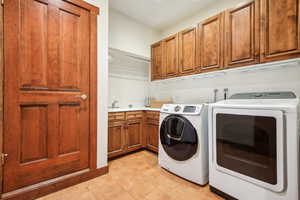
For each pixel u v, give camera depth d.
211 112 1.40
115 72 2.67
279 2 1.38
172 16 2.57
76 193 1.37
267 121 1.05
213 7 2.23
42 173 1.35
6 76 1.19
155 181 1.59
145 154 2.38
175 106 1.79
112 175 1.71
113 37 2.39
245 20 1.60
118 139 2.19
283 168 0.98
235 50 1.68
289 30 1.32
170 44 2.45
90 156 1.63
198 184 1.52
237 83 1.97
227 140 1.29
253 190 1.12
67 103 1.49
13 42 1.21
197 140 1.51
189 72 2.16
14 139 1.22
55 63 1.41
